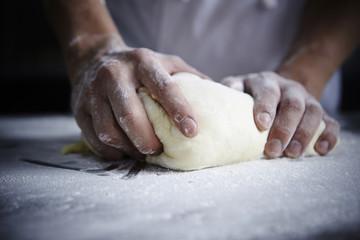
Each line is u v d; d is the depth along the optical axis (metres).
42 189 0.83
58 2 1.52
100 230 0.59
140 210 0.68
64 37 1.43
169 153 0.96
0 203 0.73
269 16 1.92
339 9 1.67
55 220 0.63
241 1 1.88
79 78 1.20
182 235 0.56
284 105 1.11
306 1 1.90
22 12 4.19
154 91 0.96
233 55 2.03
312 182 0.85
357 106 3.81
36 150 1.41
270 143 1.07
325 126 1.19
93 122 1.04
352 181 0.86
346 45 1.66
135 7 2.02
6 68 4.34
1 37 4.25
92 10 1.46
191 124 0.89
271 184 0.84
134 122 0.94
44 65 4.37
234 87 1.19
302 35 1.74
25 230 0.59
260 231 0.58
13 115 3.59
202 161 0.96
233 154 1.01
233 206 0.69
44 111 4.43
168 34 2.01
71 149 1.29
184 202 0.72
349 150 1.27
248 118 1.04
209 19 1.93
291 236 0.56
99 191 0.80
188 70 1.19
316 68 1.56
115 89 0.97
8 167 1.08
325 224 0.60
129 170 1.00
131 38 2.15
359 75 3.73
